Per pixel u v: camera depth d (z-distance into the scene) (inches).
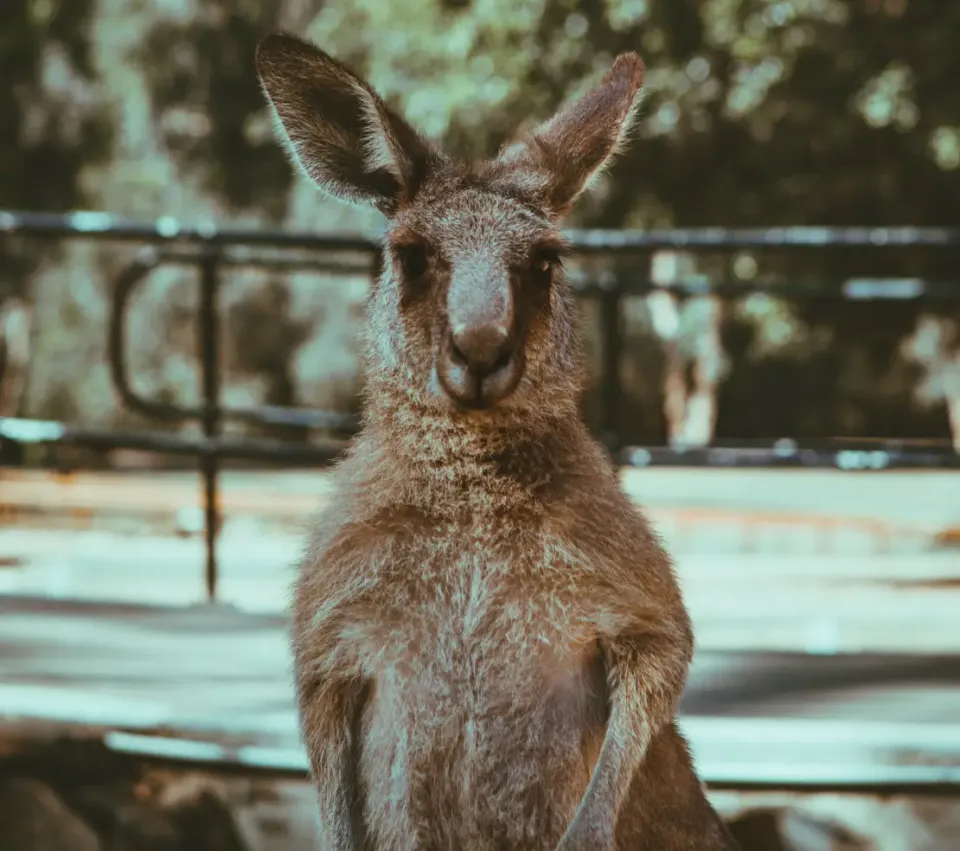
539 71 1082.7
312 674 171.5
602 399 384.5
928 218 1139.3
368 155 182.7
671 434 1142.3
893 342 1169.4
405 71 1099.9
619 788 161.6
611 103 188.1
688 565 520.1
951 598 455.2
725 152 1117.1
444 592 168.4
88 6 1437.0
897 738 281.9
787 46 1072.8
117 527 650.2
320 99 181.8
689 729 289.1
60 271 1322.6
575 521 168.6
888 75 1082.1
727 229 1120.8
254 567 502.6
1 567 500.4
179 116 1462.8
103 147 1437.0
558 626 167.5
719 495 715.4
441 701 167.0
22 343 1318.9
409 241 172.6
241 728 280.7
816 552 585.9
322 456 364.8
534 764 166.9
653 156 1103.0
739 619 419.5
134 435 368.8
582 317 191.2
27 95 1391.5
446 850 168.2
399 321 172.2
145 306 1268.5
